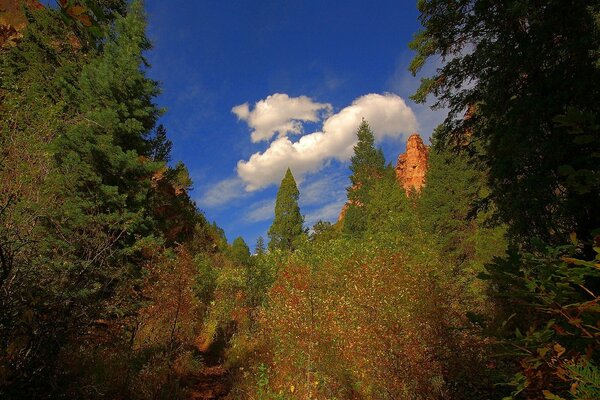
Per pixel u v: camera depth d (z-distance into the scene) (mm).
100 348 6148
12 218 4121
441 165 25969
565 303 1380
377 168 40781
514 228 7770
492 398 3193
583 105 6363
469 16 8914
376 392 5875
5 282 3328
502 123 8344
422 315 5816
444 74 9375
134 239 11078
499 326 1709
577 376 1229
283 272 10875
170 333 9094
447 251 21562
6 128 6352
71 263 4250
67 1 1188
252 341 12461
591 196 5766
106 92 13109
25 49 13961
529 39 7359
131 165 12172
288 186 41750
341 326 7602
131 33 14766
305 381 7410
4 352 3254
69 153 10750
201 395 7773
